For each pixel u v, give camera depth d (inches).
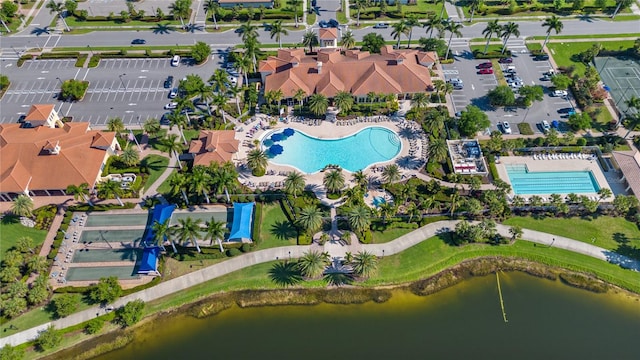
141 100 5807.1
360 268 4008.4
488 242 4468.5
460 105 5753.0
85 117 5590.6
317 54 6048.2
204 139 5083.7
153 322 3956.7
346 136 5359.3
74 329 3855.8
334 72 5772.6
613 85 6028.5
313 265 4001.0
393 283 4215.1
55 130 5113.2
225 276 4220.0
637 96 5856.3
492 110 5689.0
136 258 4330.7
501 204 4463.6
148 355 3799.2
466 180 4842.5
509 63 6314.0
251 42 5816.9
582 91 5748.0
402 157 5142.7
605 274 4252.0
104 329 3905.0
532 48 6540.4
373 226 4498.0
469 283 4249.5
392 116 5595.5
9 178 4598.9
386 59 5915.4
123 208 4690.0
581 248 4419.3
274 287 4170.8
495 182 4704.7
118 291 3986.2
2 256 4266.7
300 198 4694.9
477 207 4453.7
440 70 6225.4
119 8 7337.6
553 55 6437.0
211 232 4018.2
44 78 6097.4
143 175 4945.9
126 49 6535.4
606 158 5152.6
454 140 5255.9
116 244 4426.7
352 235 4468.5
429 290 4190.5
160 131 5388.8
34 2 7372.1
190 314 4010.8
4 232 4441.4
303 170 5019.7
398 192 4758.9
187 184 4468.5
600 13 7185.0
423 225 4562.0
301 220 4308.6
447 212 4635.8
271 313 4040.4
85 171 4749.0
